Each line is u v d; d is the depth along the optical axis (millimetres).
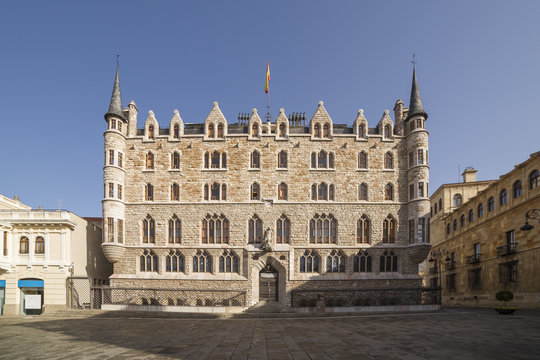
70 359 13336
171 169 41281
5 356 14133
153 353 14156
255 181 40969
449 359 12258
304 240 39625
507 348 14031
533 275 31984
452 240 51594
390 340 16375
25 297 35344
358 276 38688
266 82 46969
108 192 39031
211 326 23000
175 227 40344
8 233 35438
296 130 43656
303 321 25453
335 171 41062
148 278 38594
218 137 42094
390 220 40469
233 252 39562
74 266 37250
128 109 42812
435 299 33000
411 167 40281
